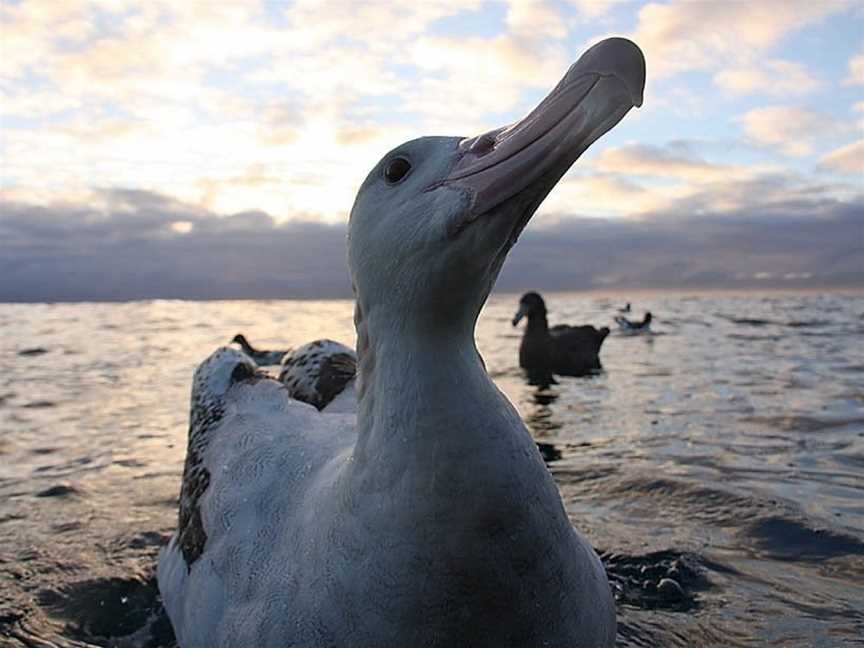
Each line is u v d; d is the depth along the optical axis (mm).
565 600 519
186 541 778
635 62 440
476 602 490
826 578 899
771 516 1071
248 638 587
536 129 461
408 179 517
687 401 2027
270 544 637
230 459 775
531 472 494
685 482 1237
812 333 4242
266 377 922
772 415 1780
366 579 507
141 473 1400
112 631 823
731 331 4535
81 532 1100
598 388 2322
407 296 500
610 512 1124
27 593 908
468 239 479
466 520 479
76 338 4418
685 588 883
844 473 1281
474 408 487
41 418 1930
